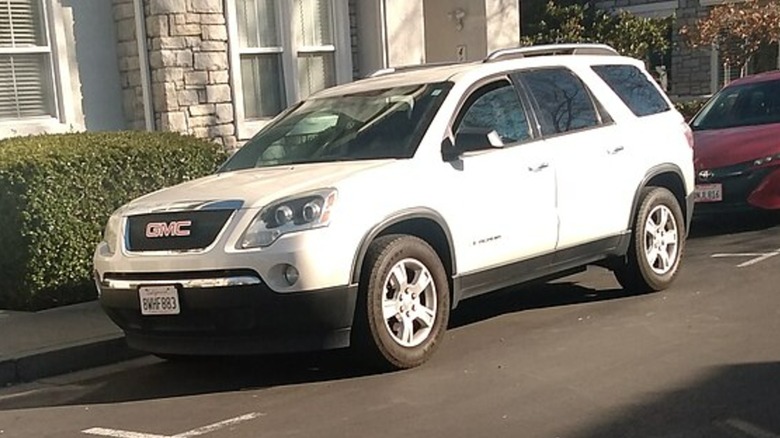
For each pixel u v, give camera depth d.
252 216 5.85
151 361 7.30
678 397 5.39
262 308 5.73
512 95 7.28
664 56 24.89
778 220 11.50
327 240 5.77
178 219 6.06
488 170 6.77
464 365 6.31
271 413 5.65
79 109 11.08
